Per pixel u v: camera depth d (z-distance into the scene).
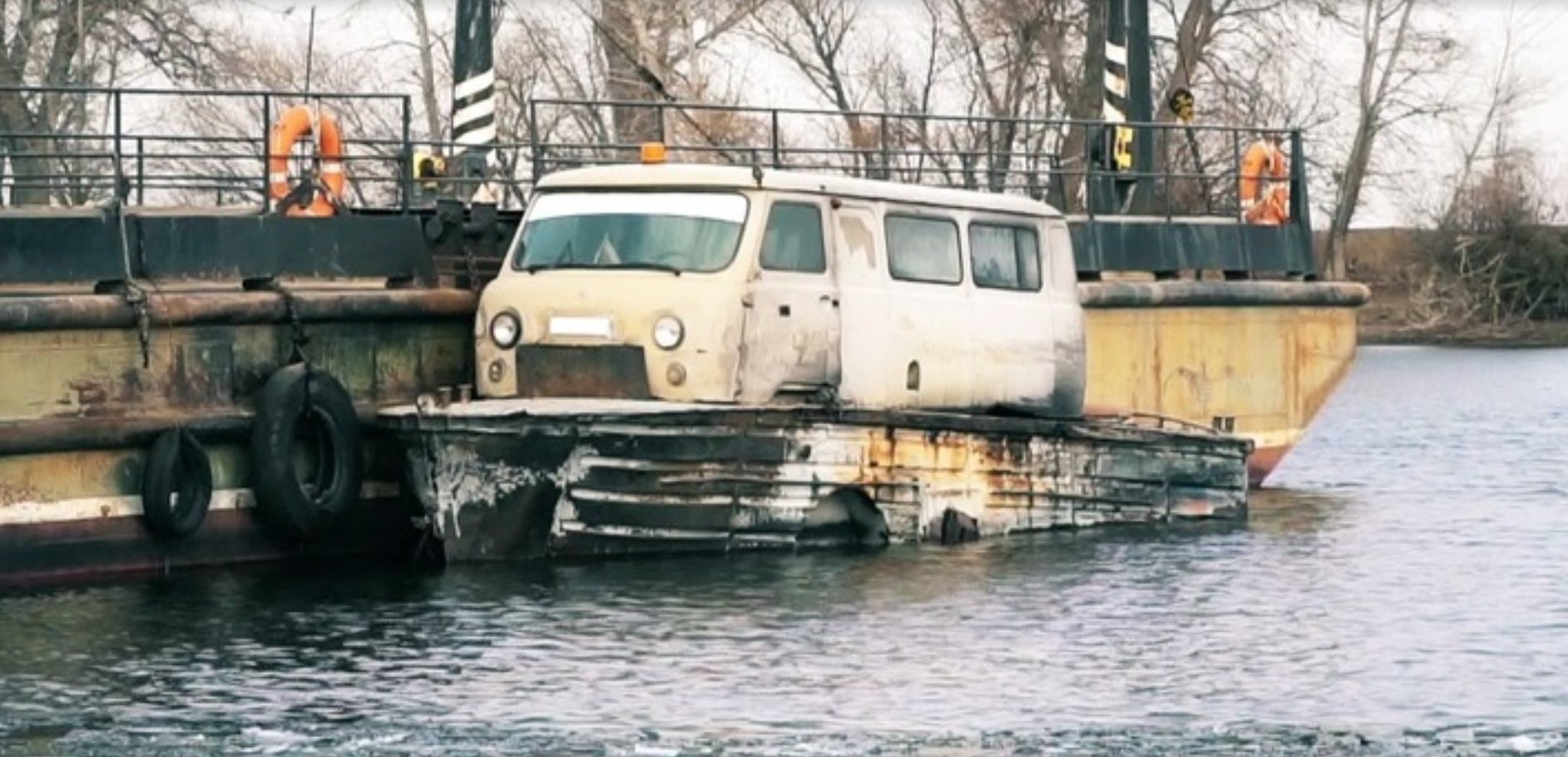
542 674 23.23
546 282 28.92
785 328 28.88
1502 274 98.31
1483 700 22.62
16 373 26.91
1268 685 23.11
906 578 27.94
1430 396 65.31
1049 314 31.80
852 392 29.56
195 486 27.97
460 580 27.47
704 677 23.11
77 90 28.22
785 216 29.05
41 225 27.38
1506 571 29.30
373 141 31.23
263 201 30.39
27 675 23.16
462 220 30.75
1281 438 38.53
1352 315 39.41
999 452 30.66
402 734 21.17
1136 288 36.16
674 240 28.80
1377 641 25.05
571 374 28.78
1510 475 41.81
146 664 23.61
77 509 27.36
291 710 21.92
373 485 29.30
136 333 27.62
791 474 28.86
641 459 27.97
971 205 31.02
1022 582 27.89
